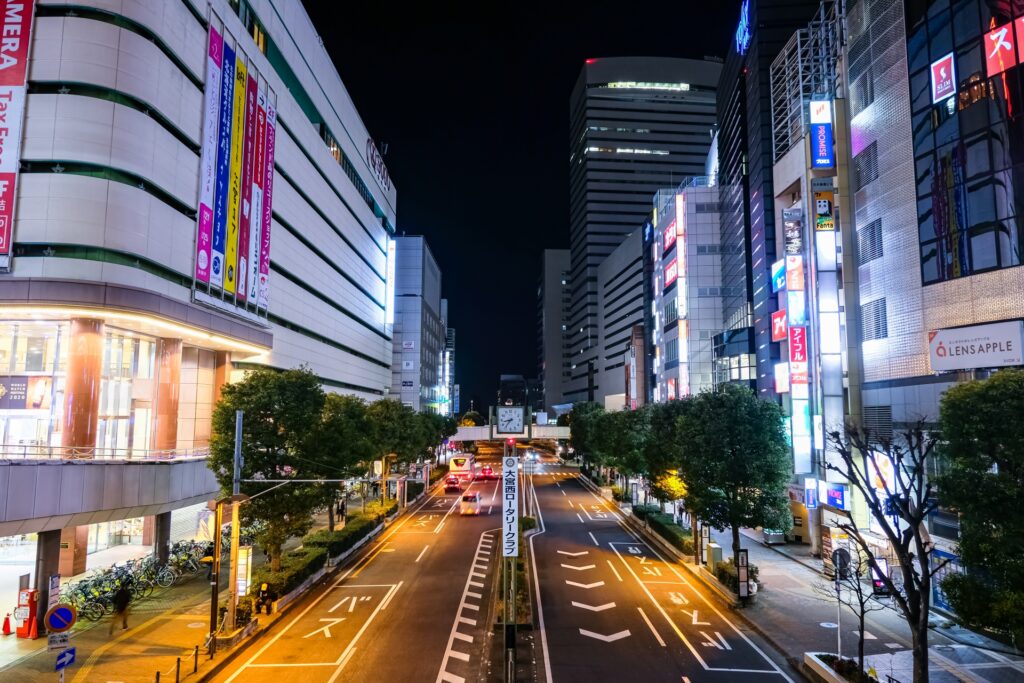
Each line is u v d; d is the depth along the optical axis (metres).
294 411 31.05
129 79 34.75
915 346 30.66
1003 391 16.50
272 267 55.00
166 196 38.16
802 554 39.38
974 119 27.53
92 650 23.39
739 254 64.25
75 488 28.03
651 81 184.12
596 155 181.62
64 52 33.62
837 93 38.38
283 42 57.66
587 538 47.69
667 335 81.12
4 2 33.75
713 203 74.44
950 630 25.30
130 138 34.62
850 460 20.19
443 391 173.12
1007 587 15.64
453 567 37.75
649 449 41.72
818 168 37.62
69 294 32.59
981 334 25.83
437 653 23.50
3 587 32.12
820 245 37.28
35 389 36.00
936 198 29.47
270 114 52.22
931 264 29.64
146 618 27.38
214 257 43.00
